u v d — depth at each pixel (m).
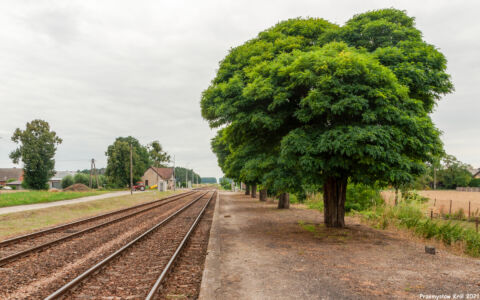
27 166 50.34
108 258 7.56
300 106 10.93
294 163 10.16
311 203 25.16
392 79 9.18
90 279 6.37
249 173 13.65
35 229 13.62
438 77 10.47
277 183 11.17
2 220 15.87
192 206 26.86
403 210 16.20
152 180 86.88
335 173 10.44
